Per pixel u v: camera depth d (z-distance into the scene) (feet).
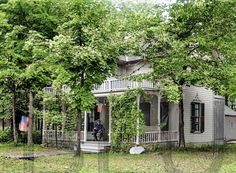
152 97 75.25
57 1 56.65
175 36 63.21
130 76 63.98
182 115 71.46
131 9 62.03
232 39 64.85
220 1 60.34
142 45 60.90
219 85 62.34
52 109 73.00
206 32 64.85
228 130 104.99
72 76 33.78
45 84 61.82
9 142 78.43
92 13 35.86
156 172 40.04
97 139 74.74
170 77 62.49
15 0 54.34
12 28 56.59
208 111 88.69
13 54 54.95
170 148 61.52
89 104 34.22
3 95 79.82
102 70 35.24
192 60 61.87
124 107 66.85
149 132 69.51
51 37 56.29
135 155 60.49
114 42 41.11
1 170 38.86
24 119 44.37
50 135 75.56
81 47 32.94
